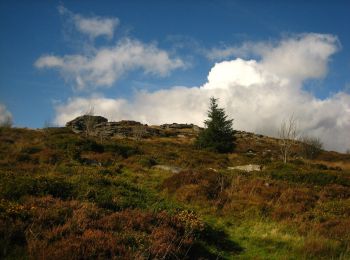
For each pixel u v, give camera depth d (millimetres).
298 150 62094
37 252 9281
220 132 59906
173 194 21266
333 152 70250
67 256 9117
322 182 25688
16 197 13633
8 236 9734
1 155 28062
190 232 12938
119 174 26109
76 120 76562
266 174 27453
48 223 11234
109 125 84625
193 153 43469
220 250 13305
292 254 13398
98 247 9820
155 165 32625
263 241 14672
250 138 84625
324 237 14859
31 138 43438
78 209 12773
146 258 9977
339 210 18547
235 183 22594
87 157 31812
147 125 94375
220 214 18281
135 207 15531
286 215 17938
